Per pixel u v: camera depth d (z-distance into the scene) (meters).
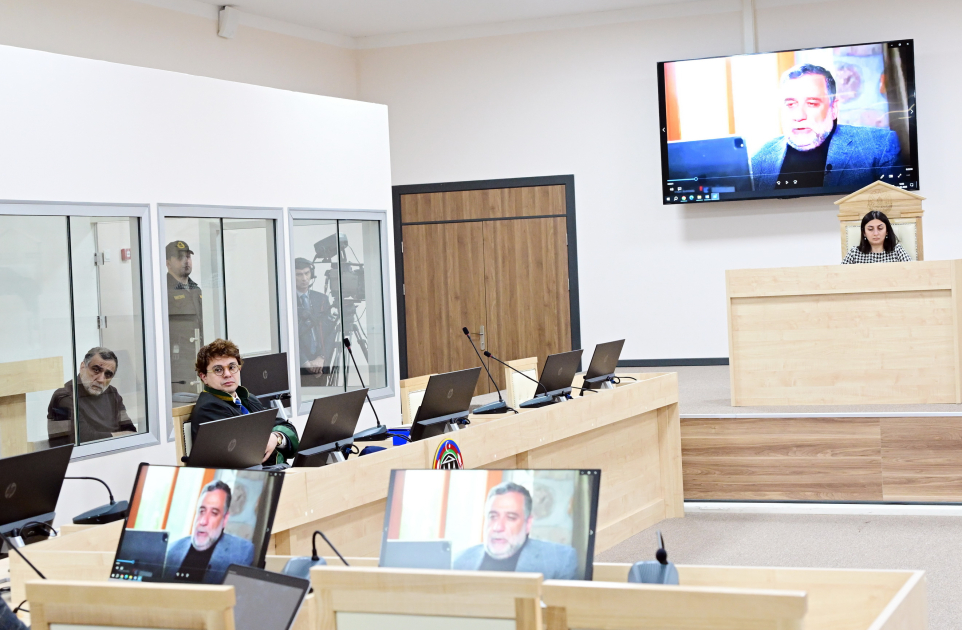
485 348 9.26
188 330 5.44
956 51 8.11
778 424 5.55
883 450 5.36
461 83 9.23
